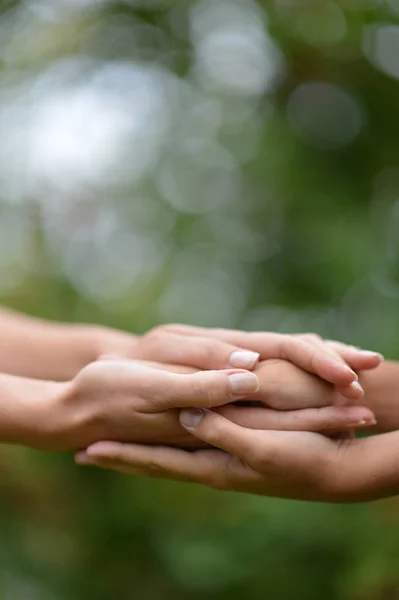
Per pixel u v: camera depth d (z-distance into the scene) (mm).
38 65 2037
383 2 1884
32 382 1141
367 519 1598
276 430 1102
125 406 1097
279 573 1655
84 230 2061
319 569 1644
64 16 2029
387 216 1914
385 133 1958
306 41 1913
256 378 1071
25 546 1822
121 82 2023
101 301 2006
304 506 1643
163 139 2025
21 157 2066
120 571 1823
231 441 1079
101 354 1228
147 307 1964
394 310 1798
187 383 1075
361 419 1100
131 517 1785
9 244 2070
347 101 1977
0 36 2045
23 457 1810
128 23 1998
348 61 1938
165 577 1795
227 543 1691
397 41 1909
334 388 1116
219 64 1998
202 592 1727
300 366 1119
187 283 1995
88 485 1837
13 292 2006
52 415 1117
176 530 1765
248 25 1962
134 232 2035
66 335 1251
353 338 1828
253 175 1954
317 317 1888
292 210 1929
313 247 1877
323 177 1945
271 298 1934
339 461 1087
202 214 1992
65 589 1798
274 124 1963
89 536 1812
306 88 1994
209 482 1108
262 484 1099
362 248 1842
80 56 2025
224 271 1984
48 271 2045
